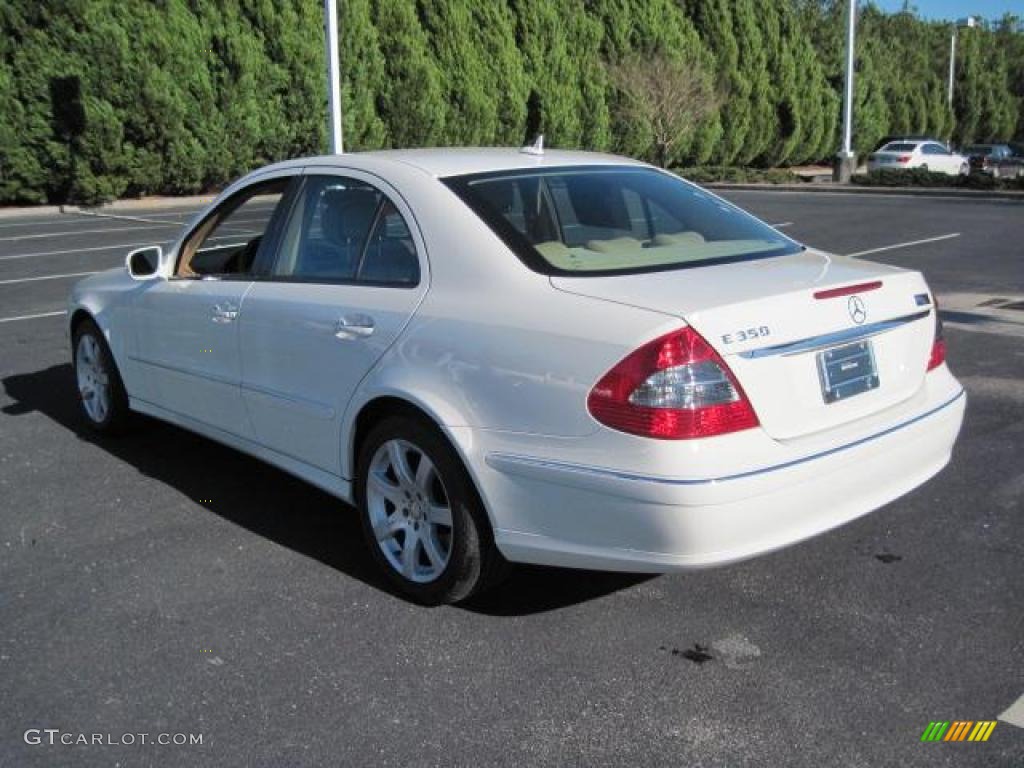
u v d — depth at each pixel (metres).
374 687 3.33
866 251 13.80
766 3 40.72
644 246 3.92
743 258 3.89
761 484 3.17
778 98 41.62
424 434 3.69
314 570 4.21
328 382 4.11
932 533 4.42
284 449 4.50
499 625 3.72
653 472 3.12
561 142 34.09
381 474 3.99
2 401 6.88
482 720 3.13
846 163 30.67
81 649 3.59
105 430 5.99
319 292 4.20
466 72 31.47
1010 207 20.61
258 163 28.62
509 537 3.49
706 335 3.15
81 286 6.15
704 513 3.11
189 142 26.67
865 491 3.49
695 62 35.88
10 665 3.49
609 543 3.27
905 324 3.73
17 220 22.09
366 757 2.96
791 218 19.17
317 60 28.34
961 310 9.33
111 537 4.57
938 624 3.64
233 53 27.02
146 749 3.02
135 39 25.52
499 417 3.44
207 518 4.79
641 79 34.19
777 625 3.67
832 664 3.40
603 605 3.86
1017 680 3.28
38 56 24.22
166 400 5.33
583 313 3.33
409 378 3.71
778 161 42.66
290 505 4.95
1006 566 4.09
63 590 4.04
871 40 49.62
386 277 4.00
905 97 50.69
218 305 4.73
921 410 3.74
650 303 3.27
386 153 4.50
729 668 3.39
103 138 25.02
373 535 4.03
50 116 24.55
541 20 33.47
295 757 2.97
